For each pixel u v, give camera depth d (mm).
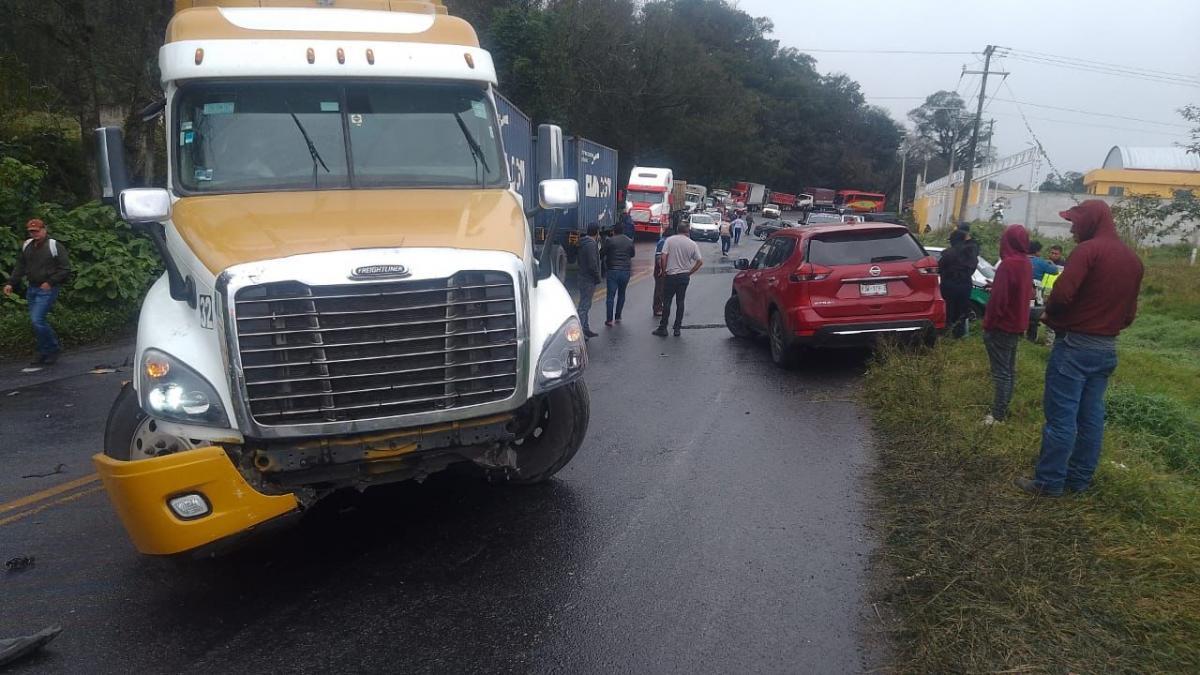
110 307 13141
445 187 5449
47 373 10078
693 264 12406
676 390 8859
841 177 107500
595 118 56781
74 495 5871
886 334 9281
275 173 5242
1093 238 5035
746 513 5375
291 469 4203
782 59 112312
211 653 3826
